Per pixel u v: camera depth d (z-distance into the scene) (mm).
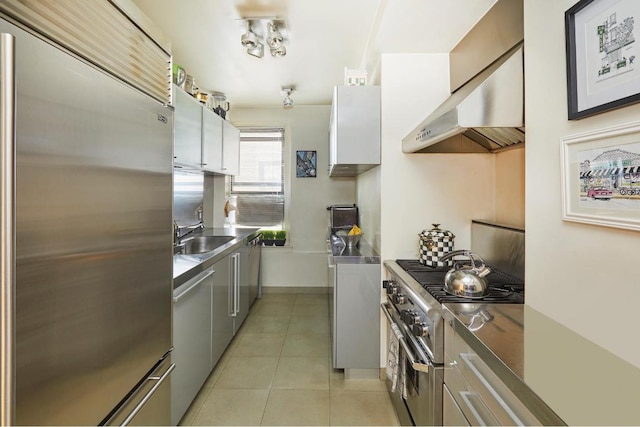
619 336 800
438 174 2285
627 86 757
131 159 1136
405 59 2273
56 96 813
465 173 2279
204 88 3549
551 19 1037
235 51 2639
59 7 866
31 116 741
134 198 1152
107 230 1010
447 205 2287
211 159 3021
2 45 655
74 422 887
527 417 715
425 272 1911
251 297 3658
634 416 598
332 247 2705
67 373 858
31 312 746
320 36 2385
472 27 1891
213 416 1915
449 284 1452
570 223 966
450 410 1205
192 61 2834
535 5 1118
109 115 1017
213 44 2518
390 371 1851
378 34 2002
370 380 2309
